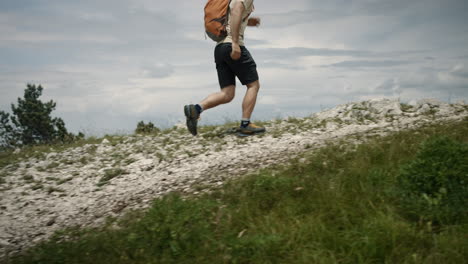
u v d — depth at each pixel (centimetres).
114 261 288
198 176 505
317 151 493
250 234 298
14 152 895
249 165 510
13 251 369
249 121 706
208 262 272
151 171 580
